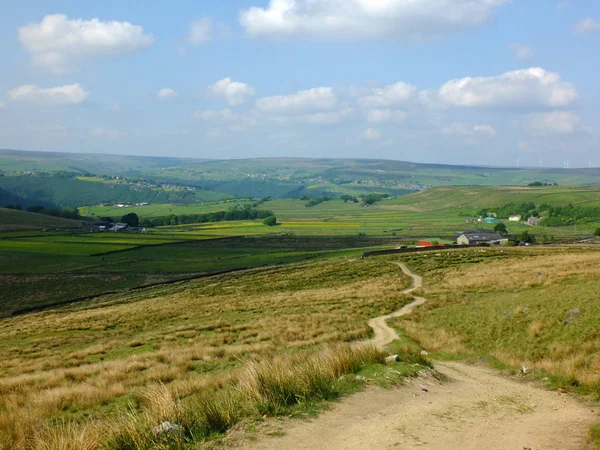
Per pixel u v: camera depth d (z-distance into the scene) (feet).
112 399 55.52
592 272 139.74
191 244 488.85
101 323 159.84
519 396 49.44
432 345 86.84
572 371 56.13
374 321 119.65
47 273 321.11
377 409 40.40
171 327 137.69
